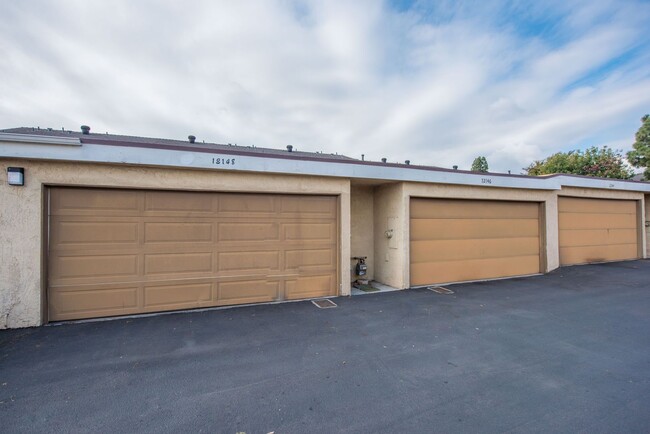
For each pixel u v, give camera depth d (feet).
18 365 11.89
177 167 18.10
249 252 20.61
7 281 15.74
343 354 13.00
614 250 38.09
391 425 8.30
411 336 15.05
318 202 22.39
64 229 16.97
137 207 18.24
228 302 20.12
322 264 22.49
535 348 13.57
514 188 29.58
